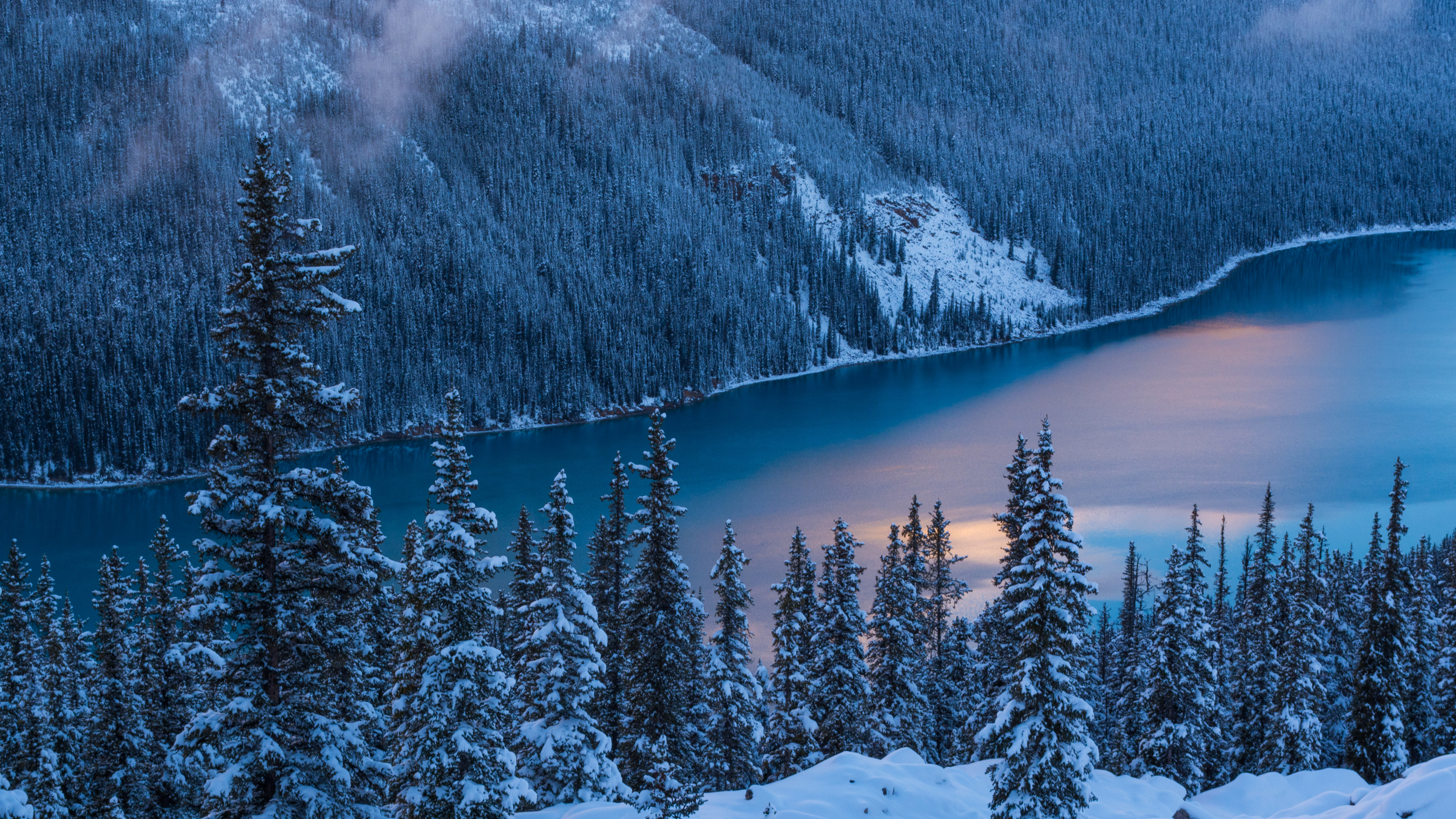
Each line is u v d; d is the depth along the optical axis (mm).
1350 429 167125
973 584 89625
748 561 41188
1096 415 186500
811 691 42219
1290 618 47531
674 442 37219
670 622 36625
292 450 20422
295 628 19625
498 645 40562
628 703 37719
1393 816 22312
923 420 188750
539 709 31734
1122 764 47312
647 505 36875
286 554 19859
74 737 32906
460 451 24938
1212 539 108938
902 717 44969
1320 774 32562
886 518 122875
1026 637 25125
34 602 44031
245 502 18953
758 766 42156
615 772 31422
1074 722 25016
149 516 138375
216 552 19344
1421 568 64562
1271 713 48281
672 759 36688
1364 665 43500
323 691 20297
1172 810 32844
